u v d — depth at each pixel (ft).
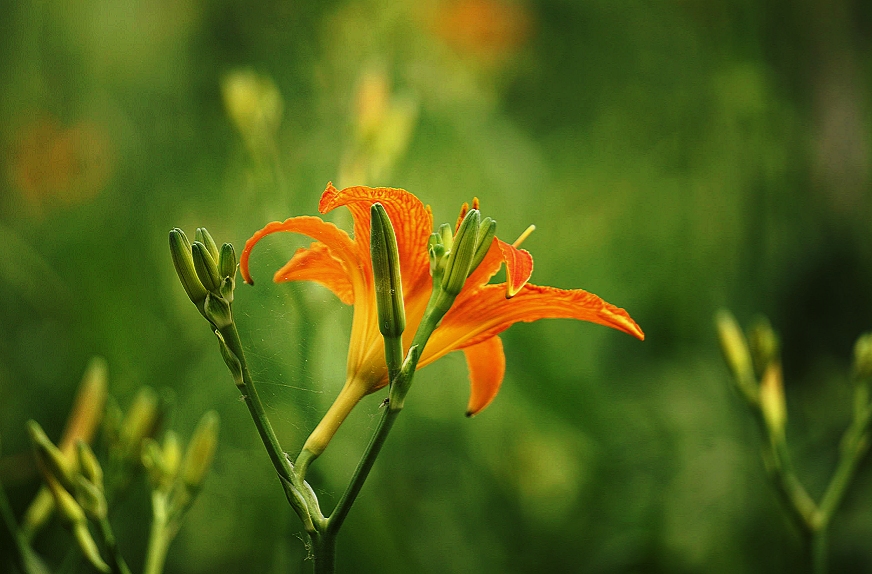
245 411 3.76
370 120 3.29
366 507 3.42
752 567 3.71
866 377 2.85
